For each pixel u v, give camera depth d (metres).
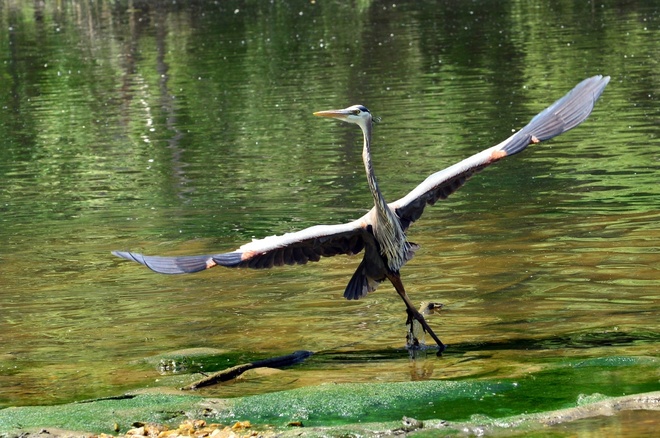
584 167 17.80
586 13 39.94
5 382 9.73
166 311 11.79
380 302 11.76
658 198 15.40
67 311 11.95
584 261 12.60
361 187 17.44
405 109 24.39
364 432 8.04
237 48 36.72
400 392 8.89
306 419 8.52
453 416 8.38
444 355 9.99
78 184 19.08
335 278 12.78
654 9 39.44
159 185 18.59
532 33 35.81
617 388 8.73
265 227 15.20
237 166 19.78
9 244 15.08
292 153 20.62
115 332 11.15
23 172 20.41
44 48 39.34
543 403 8.54
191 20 45.97
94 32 43.31
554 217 14.75
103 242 14.95
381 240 10.11
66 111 27.27
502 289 11.84
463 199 16.22
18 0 55.94
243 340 10.73
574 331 10.39
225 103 26.84
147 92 29.36
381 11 45.66
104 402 9.01
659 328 10.31
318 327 11.04
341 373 9.63
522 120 22.19
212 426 8.33
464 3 46.28
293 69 31.45
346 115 10.20
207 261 9.12
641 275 11.95
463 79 28.06
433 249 13.59
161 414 8.69
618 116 22.00
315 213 15.88
